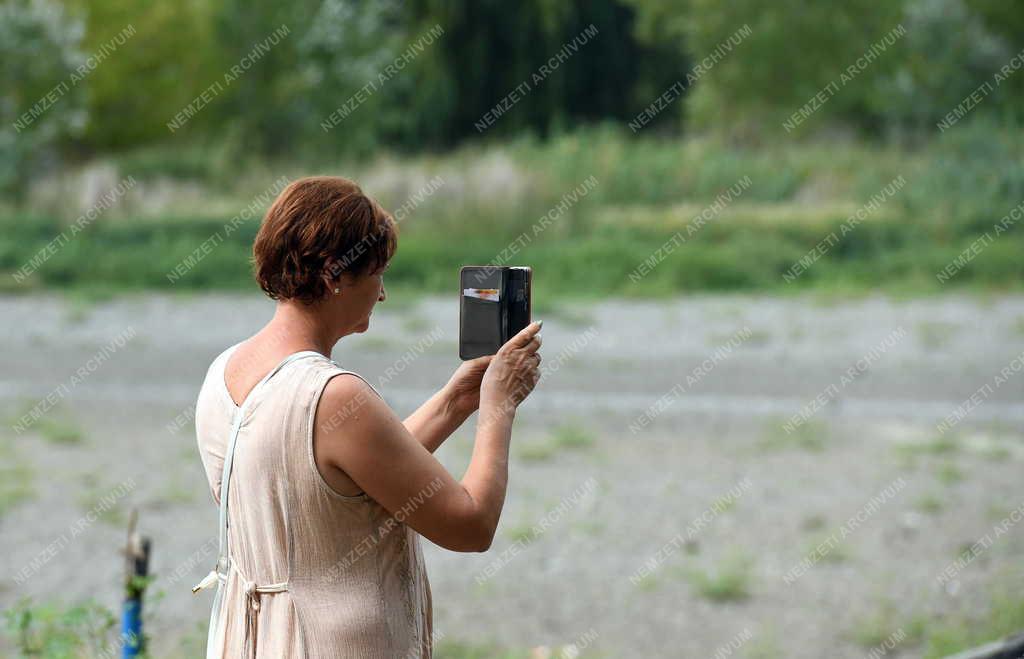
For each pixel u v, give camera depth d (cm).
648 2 5156
